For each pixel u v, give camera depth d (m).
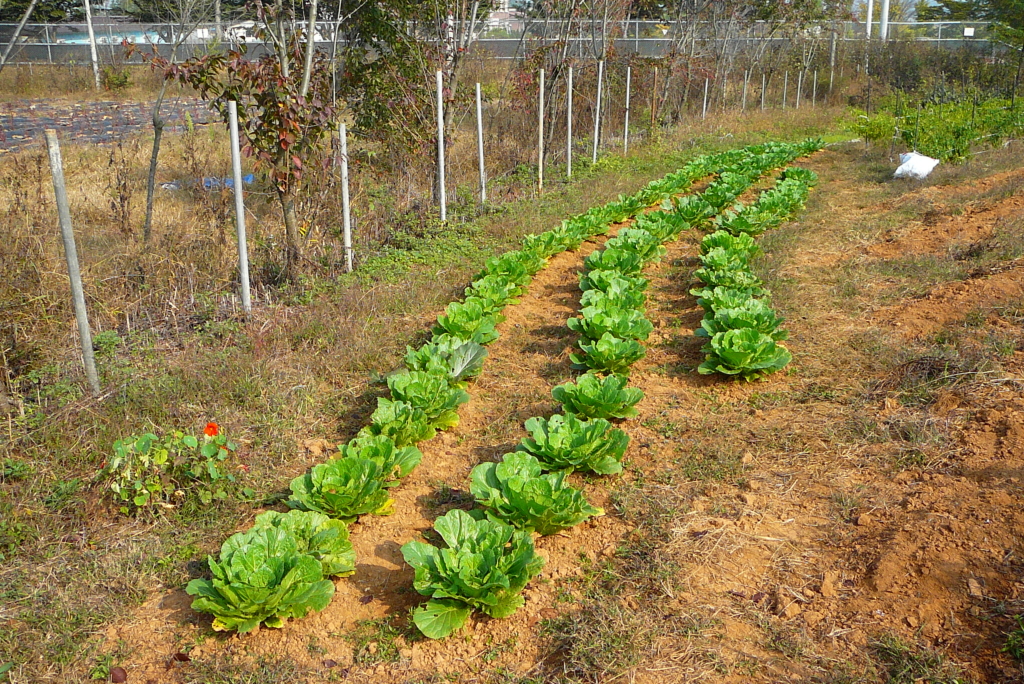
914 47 29.33
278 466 4.77
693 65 20.97
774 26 25.12
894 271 8.07
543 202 11.67
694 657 3.26
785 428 5.08
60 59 24.22
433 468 4.81
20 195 8.46
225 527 4.17
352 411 5.49
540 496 3.93
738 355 5.64
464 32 12.95
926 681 3.05
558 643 3.39
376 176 10.37
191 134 12.63
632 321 6.46
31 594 3.64
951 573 3.53
